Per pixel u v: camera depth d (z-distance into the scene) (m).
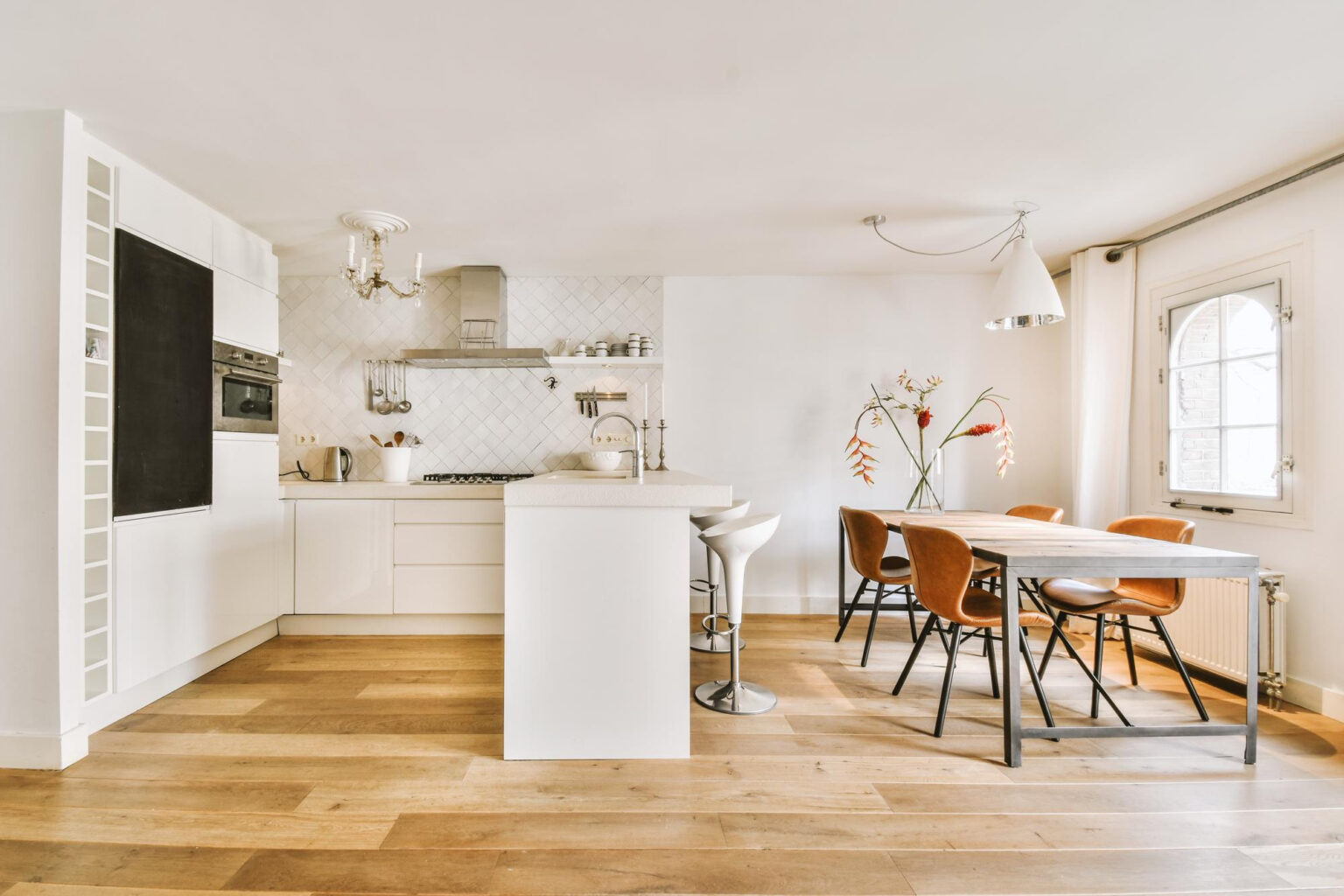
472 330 4.04
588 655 2.17
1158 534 2.72
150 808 1.86
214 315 2.97
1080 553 2.15
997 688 2.70
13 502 2.10
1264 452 2.82
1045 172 2.66
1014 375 4.27
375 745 2.27
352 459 4.22
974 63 1.89
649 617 2.18
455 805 1.87
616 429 4.28
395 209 3.04
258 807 1.86
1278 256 2.72
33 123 2.12
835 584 4.29
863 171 2.65
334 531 3.66
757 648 3.48
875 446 4.28
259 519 3.38
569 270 4.17
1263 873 1.58
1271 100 2.11
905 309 4.28
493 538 3.69
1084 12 1.67
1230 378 2.98
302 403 4.22
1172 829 1.77
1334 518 2.51
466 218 3.17
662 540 2.18
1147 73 1.95
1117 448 3.58
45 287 2.10
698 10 1.65
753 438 4.30
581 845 1.68
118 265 2.40
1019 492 4.25
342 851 1.66
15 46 1.77
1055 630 2.54
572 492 2.14
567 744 2.17
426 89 2.02
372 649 3.43
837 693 2.78
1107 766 2.13
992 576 2.88
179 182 2.70
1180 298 3.24
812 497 4.29
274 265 3.48
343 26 1.70
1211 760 2.17
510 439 4.27
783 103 2.12
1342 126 2.29
